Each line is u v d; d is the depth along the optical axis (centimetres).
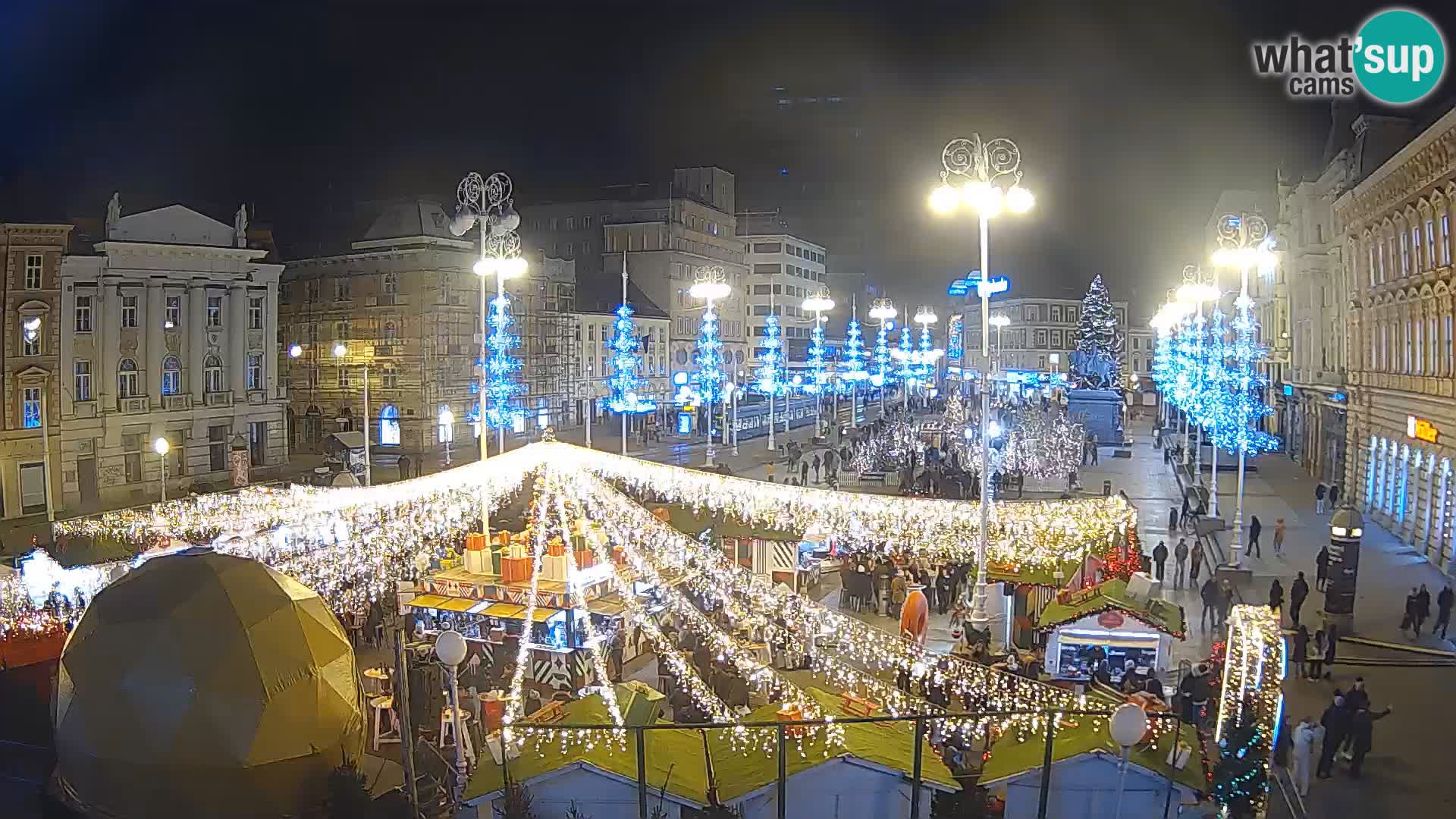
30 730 1898
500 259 3241
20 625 2441
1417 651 2680
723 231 12288
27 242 4847
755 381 12512
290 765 1408
